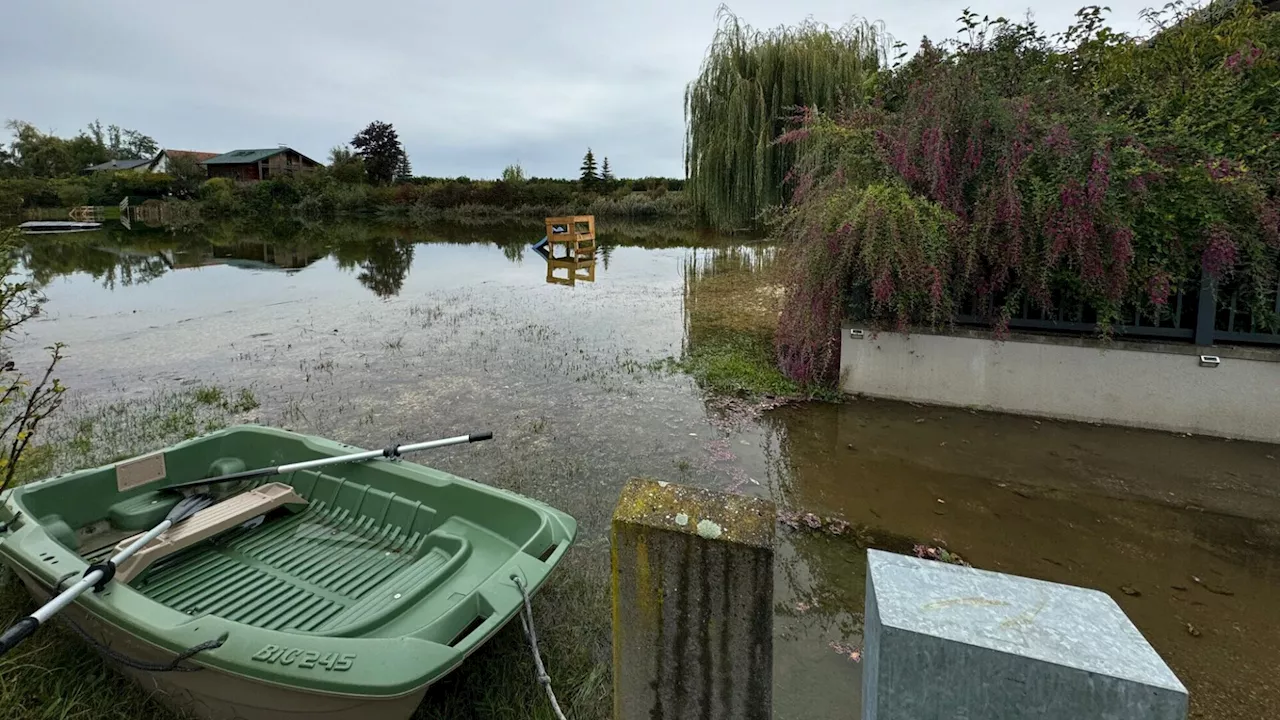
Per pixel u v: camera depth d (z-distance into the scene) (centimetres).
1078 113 507
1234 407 476
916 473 438
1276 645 271
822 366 598
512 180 4722
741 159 1573
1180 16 591
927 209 521
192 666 209
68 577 239
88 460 477
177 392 634
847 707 241
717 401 586
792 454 471
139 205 4212
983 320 542
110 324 959
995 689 86
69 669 253
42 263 1755
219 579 295
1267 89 470
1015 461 452
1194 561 334
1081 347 509
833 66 1523
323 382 666
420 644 213
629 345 802
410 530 329
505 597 243
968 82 530
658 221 3422
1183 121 482
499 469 454
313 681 195
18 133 5356
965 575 98
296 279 1458
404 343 834
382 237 2698
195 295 1227
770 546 123
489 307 1081
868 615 102
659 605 135
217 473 379
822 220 549
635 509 137
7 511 280
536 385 647
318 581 293
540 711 238
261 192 4356
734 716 135
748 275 1321
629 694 143
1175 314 489
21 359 760
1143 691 79
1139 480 421
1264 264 451
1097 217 468
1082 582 318
